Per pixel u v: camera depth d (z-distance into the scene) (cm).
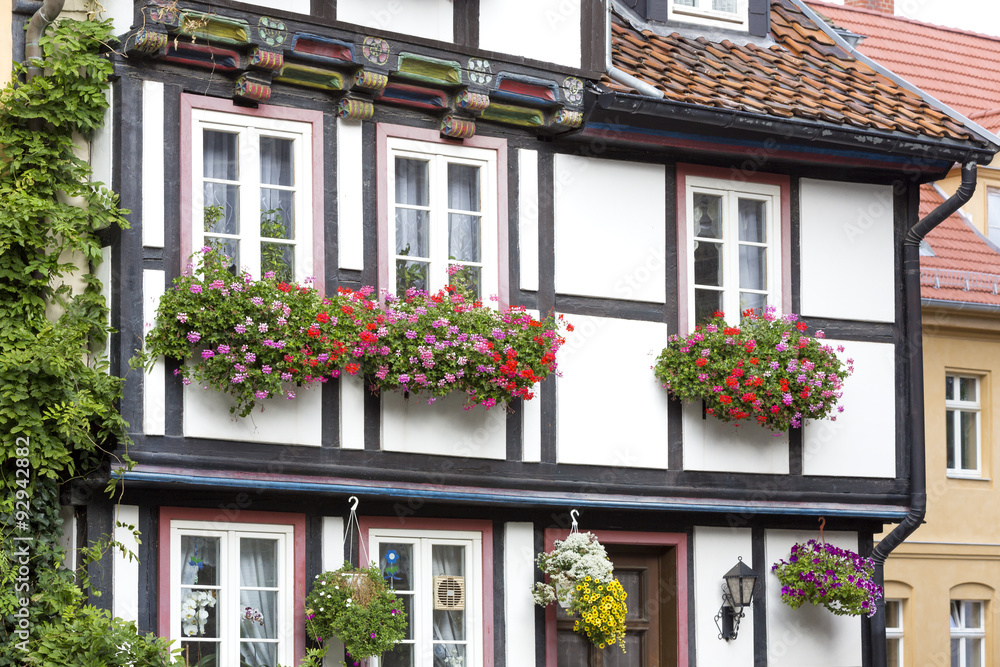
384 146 1126
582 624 1143
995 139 1345
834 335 1323
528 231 1185
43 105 1027
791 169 1316
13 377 993
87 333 1030
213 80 1064
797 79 1346
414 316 1088
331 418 1086
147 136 1038
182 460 1022
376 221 1119
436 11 1141
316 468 1072
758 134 1250
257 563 1080
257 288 1036
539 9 1184
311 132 1099
